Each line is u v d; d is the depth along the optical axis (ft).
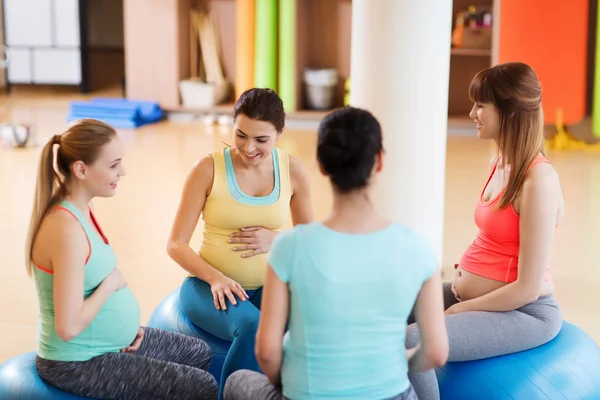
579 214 21.09
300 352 7.17
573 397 9.40
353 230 7.08
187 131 33.65
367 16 14.96
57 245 8.32
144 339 9.70
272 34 34.60
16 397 8.82
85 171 8.55
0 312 14.40
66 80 43.78
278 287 7.10
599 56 30.37
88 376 8.74
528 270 9.20
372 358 7.10
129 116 34.37
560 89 30.58
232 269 10.65
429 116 15.03
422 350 7.35
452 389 9.58
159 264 17.08
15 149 29.73
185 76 36.94
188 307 10.55
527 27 30.40
